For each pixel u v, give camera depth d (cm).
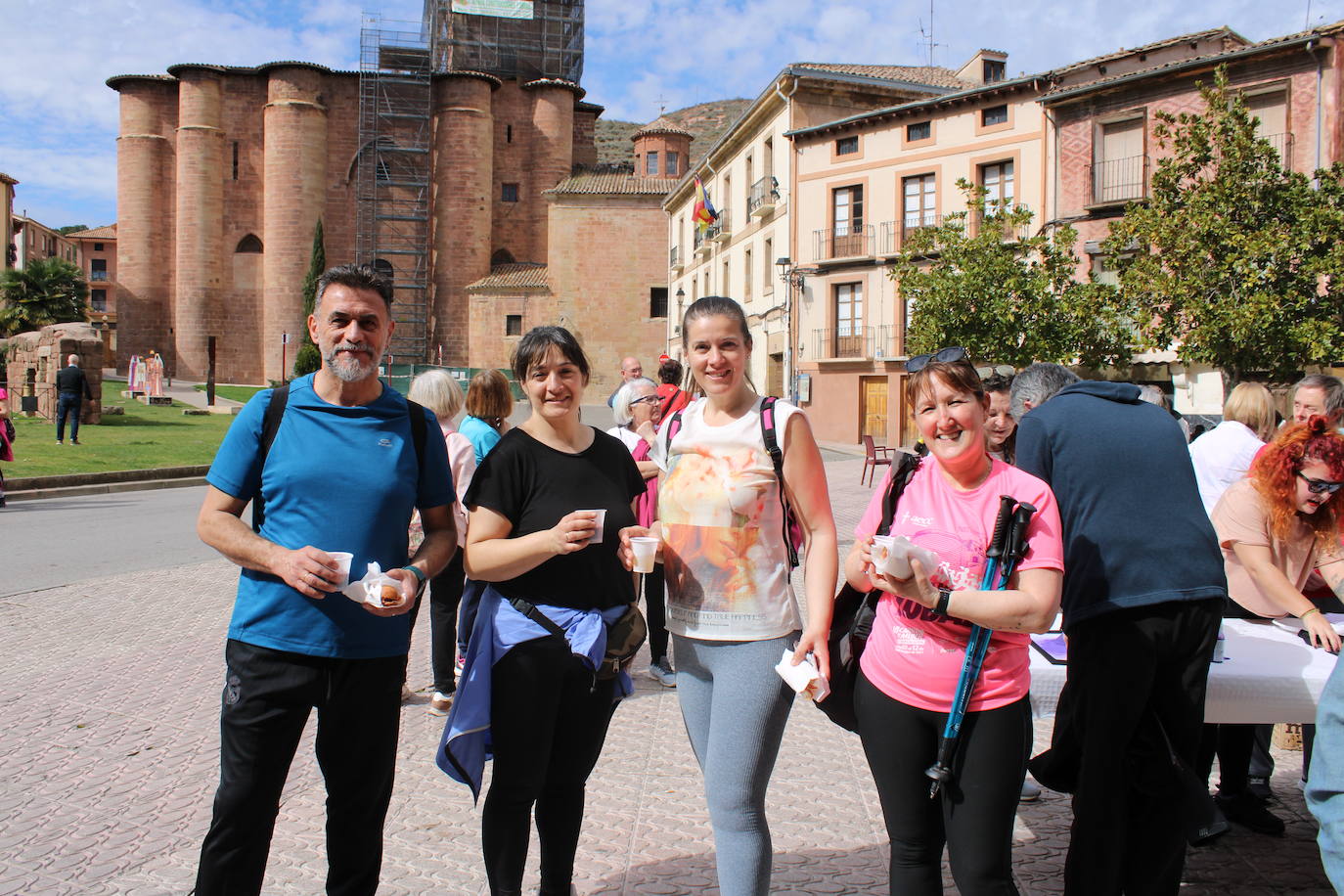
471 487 323
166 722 556
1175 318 1908
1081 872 306
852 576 300
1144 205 2033
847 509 1603
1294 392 490
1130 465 310
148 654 708
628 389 615
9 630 775
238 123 5894
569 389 327
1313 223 1773
